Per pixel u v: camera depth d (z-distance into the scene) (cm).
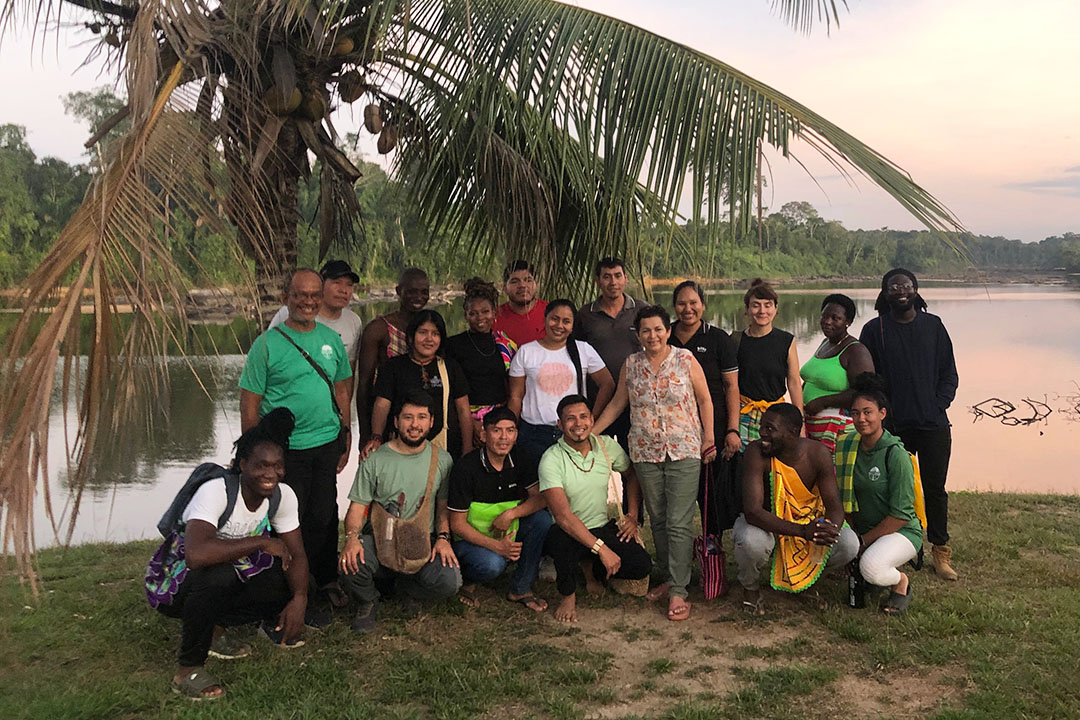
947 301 6550
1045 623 382
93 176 336
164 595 335
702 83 421
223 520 338
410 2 445
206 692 327
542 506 421
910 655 358
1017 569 473
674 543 413
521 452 422
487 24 469
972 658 351
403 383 421
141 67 361
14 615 407
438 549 402
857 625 388
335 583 429
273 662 356
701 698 325
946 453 465
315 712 313
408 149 574
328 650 370
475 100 492
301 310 388
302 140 498
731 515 434
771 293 439
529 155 584
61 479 906
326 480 407
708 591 434
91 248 309
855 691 328
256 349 389
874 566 394
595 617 414
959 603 409
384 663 358
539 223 574
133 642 379
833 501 396
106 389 307
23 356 290
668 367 416
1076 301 6362
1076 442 1347
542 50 449
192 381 1620
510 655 366
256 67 459
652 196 446
